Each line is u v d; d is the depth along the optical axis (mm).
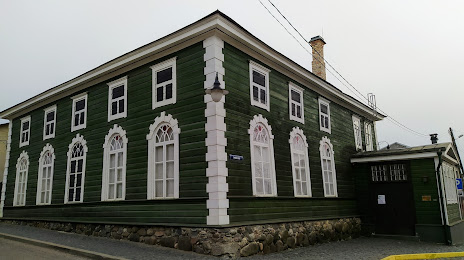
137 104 13008
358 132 20516
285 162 13477
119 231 12453
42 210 16312
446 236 14930
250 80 12422
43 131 17406
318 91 16797
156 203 11578
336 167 17047
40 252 10398
